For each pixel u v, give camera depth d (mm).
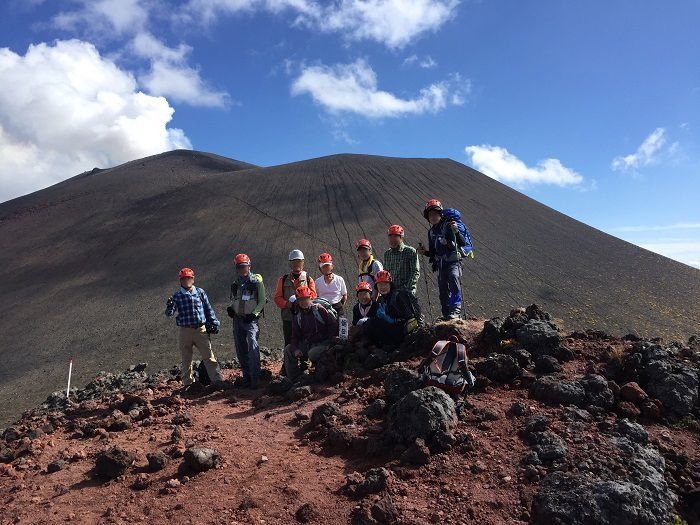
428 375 5586
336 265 39812
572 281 38781
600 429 4758
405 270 8219
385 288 7656
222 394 7840
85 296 38875
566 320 31094
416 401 4988
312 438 5523
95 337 30016
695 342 6672
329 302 8383
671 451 4500
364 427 5449
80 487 4820
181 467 4898
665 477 4156
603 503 3625
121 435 6266
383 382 6656
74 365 25594
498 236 49094
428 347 7211
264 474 4766
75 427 6711
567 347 6449
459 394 5566
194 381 8469
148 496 4516
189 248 47094
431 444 4758
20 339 31516
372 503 4027
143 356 26000
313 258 41312
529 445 4605
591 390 5316
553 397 5301
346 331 7902
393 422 5027
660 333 29906
